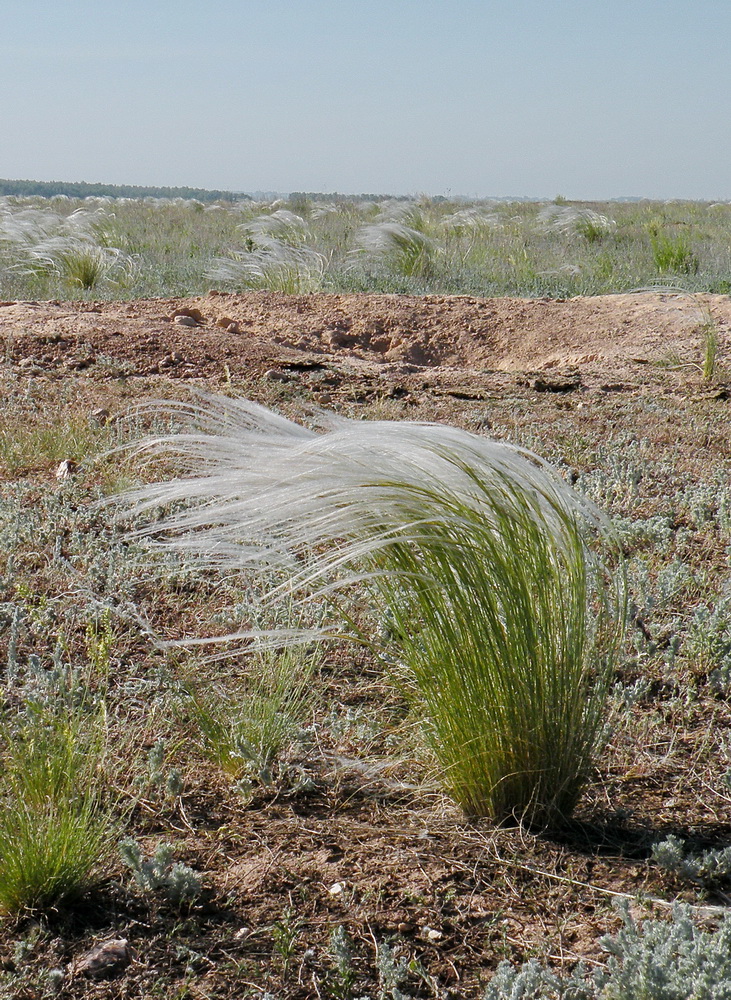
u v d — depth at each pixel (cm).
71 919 222
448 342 936
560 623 252
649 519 448
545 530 250
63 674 300
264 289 1230
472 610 244
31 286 1272
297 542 235
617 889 233
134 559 399
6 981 203
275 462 233
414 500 235
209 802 265
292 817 260
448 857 244
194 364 792
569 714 252
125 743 287
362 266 1340
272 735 282
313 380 750
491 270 1381
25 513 450
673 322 923
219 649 346
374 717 301
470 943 217
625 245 1695
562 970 208
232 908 226
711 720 304
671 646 335
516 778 253
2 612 358
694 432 622
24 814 231
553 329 932
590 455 562
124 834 251
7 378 729
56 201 3616
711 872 235
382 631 330
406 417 640
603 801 268
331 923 221
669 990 183
